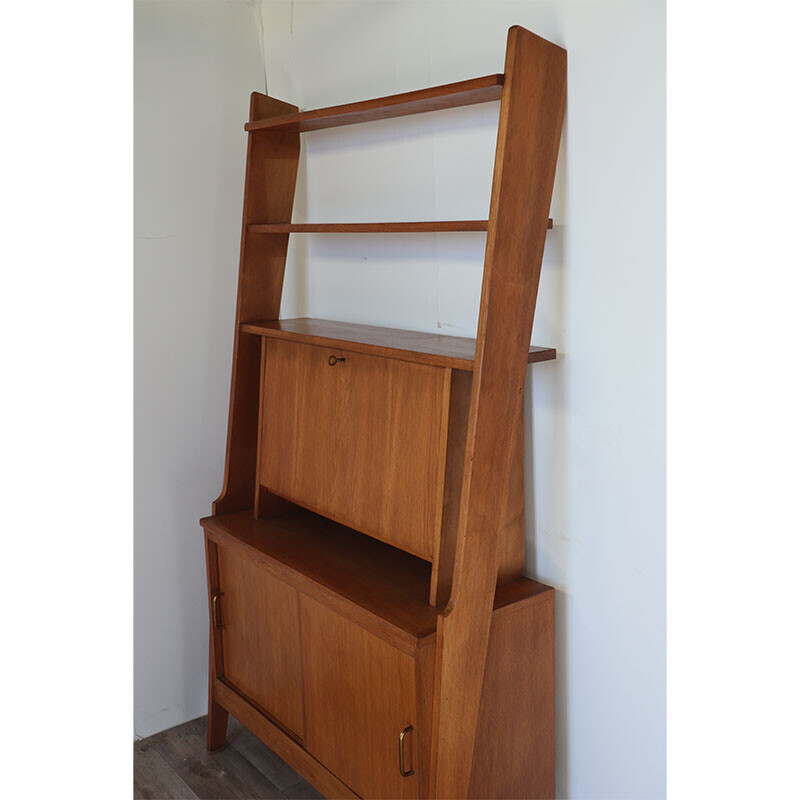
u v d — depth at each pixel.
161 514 2.62
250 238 2.44
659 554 1.77
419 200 2.25
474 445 1.66
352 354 2.04
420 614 1.79
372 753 1.89
